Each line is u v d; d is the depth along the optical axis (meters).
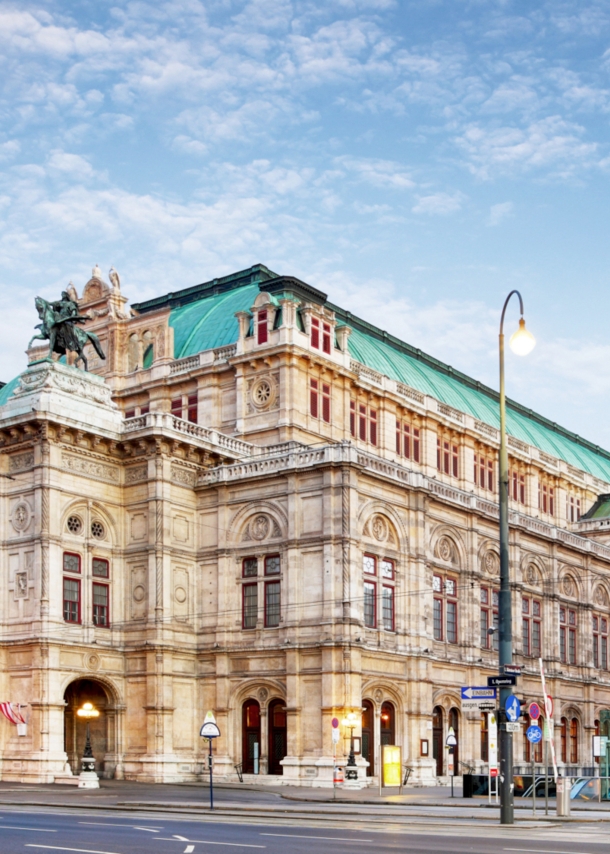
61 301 66.69
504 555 36.25
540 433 106.31
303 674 60.59
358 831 29.55
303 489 62.91
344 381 75.81
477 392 103.00
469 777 49.19
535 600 79.12
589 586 85.69
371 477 63.62
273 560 63.59
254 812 38.44
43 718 58.38
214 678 64.00
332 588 60.41
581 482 103.12
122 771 61.88
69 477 62.62
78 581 62.31
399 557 65.50
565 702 80.00
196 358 76.38
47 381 63.06
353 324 91.00
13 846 24.08
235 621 64.38
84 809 40.38
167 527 64.25
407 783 61.97
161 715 61.47
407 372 88.00
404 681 64.31
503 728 34.31
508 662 35.31
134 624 63.81
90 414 64.44
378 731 61.91
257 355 72.50
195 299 91.25
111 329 80.06
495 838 27.61
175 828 29.80
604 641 87.38
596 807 43.94
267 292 77.44
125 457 66.00
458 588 71.00
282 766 60.84
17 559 61.75
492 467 91.12
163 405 77.12
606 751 56.38
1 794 49.03
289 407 70.81
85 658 61.38
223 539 65.44
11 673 60.22
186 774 62.38
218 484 66.00
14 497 62.69
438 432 85.06
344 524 60.78
